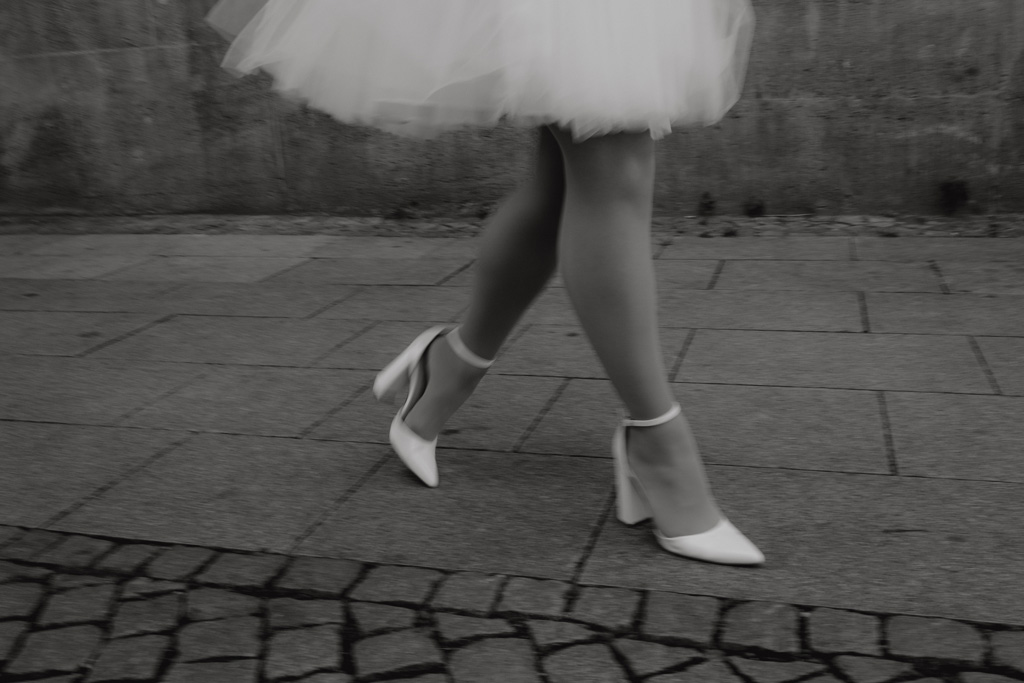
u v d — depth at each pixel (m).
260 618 1.94
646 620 1.88
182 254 5.21
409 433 2.46
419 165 5.71
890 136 5.11
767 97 5.18
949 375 3.07
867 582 1.97
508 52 1.83
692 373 3.19
